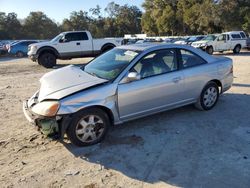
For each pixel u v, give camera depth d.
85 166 4.51
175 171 4.32
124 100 5.34
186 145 5.12
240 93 8.52
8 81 12.05
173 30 73.06
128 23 102.31
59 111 4.75
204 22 50.69
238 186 3.94
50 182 4.11
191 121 6.20
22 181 4.14
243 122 6.14
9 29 87.94
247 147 5.02
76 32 18.39
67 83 5.30
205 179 4.11
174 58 6.13
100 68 5.83
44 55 17.59
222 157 4.69
